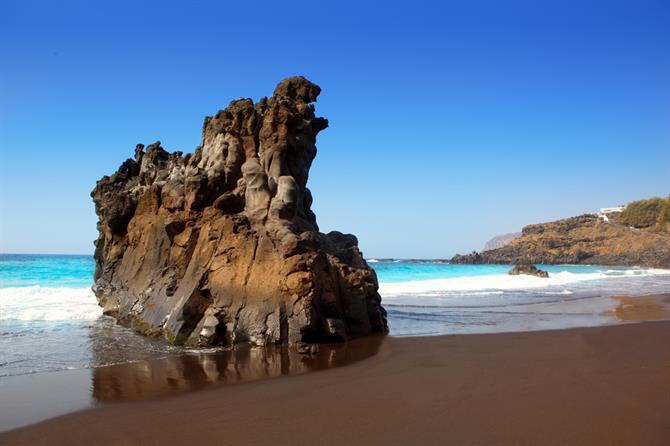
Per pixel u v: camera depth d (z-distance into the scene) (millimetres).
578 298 32344
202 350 15156
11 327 19281
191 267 17844
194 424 8828
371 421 8836
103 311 22188
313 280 16141
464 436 8109
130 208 23297
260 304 16078
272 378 11906
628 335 17266
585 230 134375
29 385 11430
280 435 8250
